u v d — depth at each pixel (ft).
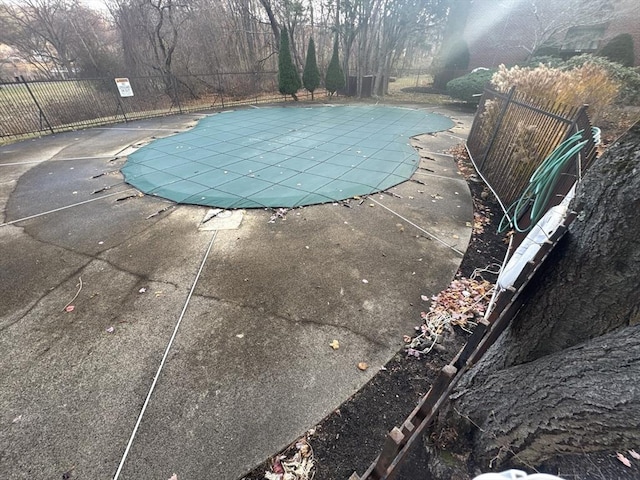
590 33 40.91
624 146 3.32
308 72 45.32
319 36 56.29
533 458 3.71
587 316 3.69
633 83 22.82
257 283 9.73
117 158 21.47
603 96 16.63
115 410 6.29
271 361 7.25
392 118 33.32
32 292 9.50
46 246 11.73
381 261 10.71
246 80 49.32
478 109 20.97
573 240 3.83
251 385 6.72
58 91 35.94
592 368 3.25
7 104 33.50
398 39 46.52
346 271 10.23
